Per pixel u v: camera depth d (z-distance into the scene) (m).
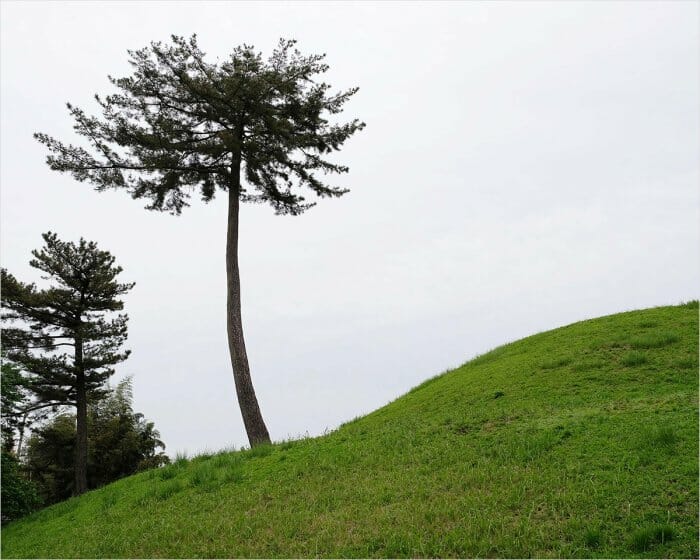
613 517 7.16
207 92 18.53
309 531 8.49
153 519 10.54
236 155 19.47
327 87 19.94
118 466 34.94
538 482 8.44
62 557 9.92
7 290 25.95
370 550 7.60
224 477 11.97
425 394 16.78
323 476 10.78
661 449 8.43
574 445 9.39
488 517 7.73
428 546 7.33
